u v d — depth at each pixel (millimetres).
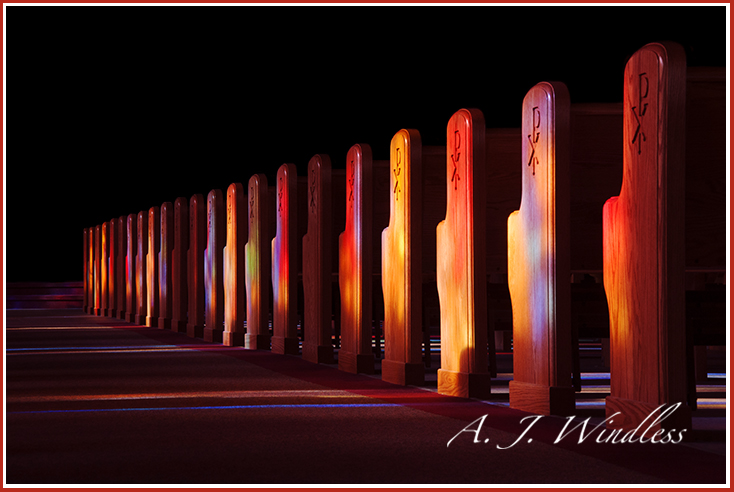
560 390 5605
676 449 4484
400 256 7598
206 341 13445
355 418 5566
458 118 6695
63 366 9375
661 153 4695
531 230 5848
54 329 16656
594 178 6285
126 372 8703
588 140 6289
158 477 3982
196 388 7340
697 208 5484
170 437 4941
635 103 4918
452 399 6512
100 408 6152
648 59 4793
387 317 7910
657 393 4727
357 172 8422
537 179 5773
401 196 7578
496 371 8703
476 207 6527
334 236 9883
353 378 8062
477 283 6551
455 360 6773
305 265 10031
